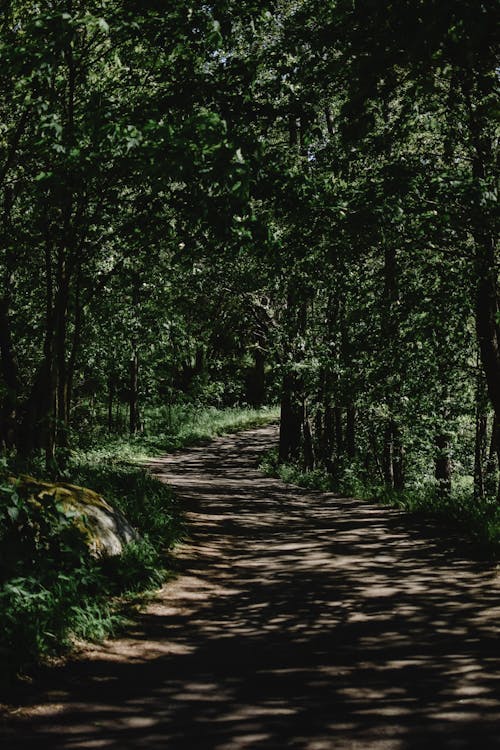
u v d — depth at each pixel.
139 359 34.59
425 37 5.91
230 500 17.55
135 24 9.38
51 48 8.39
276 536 12.25
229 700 4.76
